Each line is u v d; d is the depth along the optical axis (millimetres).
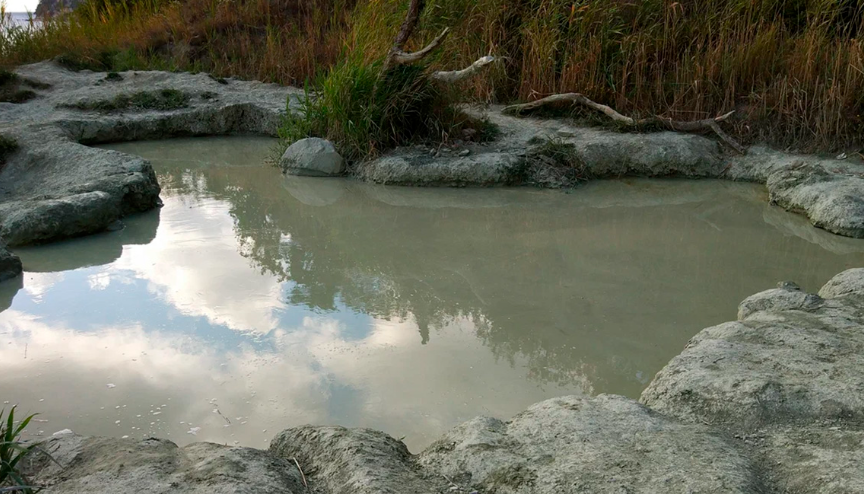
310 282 4816
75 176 6652
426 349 3865
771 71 8328
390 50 8000
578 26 9281
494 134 8125
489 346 3908
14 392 3408
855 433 2389
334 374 3586
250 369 3629
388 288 4730
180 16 13891
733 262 5207
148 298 4527
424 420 3188
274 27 13062
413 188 7215
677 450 2283
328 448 2439
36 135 7770
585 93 8852
